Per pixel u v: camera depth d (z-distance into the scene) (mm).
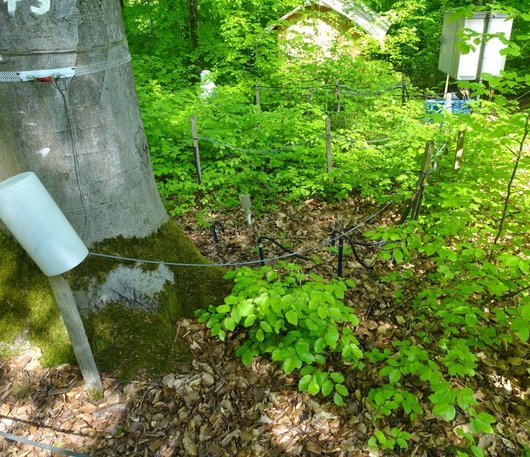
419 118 6684
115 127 2707
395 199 5047
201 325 3104
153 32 11516
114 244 2896
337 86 8734
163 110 6426
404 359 2635
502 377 2936
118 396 2711
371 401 2662
